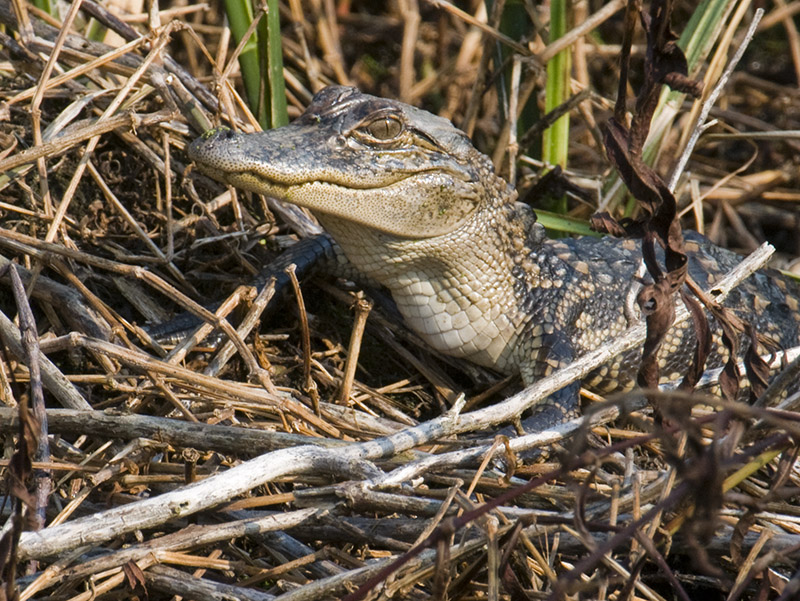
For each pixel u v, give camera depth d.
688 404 4.15
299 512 4.70
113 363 6.01
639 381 4.68
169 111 7.26
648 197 4.40
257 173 5.88
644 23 4.25
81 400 5.38
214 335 6.59
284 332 7.01
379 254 6.52
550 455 6.17
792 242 10.87
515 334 6.92
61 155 7.36
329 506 4.71
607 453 3.78
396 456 5.20
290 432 5.45
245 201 7.84
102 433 5.14
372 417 6.10
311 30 12.41
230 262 7.41
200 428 5.10
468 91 11.55
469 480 5.15
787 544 4.62
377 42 13.04
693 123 8.70
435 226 6.40
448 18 13.06
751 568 4.27
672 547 4.90
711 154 11.73
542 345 6.87
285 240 7.76
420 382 7.07
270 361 6.72
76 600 4.35
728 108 11.71
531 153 9.23
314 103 6.39
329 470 4.85
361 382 6.88
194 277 7.11
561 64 8.65
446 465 5.05
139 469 5.12
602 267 7.45
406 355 7.07
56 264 6.29
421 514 4.73
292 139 6.09
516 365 7.02
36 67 7.66
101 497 5.18
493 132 11.11
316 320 7.13
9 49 7.95
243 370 6.60
